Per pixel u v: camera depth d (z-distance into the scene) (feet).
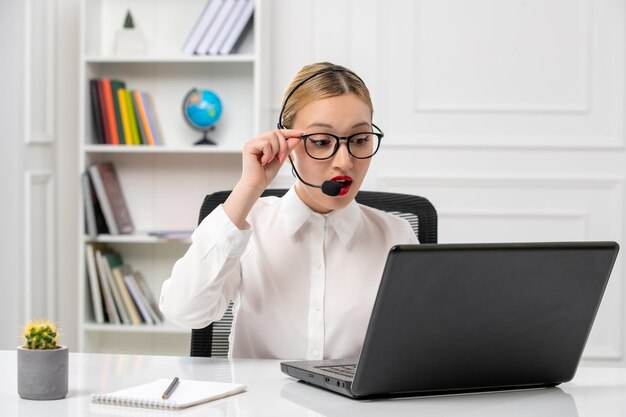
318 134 4.50
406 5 11.34
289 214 5.11
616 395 4.03
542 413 3.65
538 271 3.73
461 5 11.30
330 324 5.02
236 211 4.60
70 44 11.92
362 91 4.66
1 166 10.80
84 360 4.66
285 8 11.45
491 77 11.33
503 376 4.01
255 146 4.57
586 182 11.30
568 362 4.12
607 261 3.88
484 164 11.39
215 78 11.61
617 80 11.21
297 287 5.08
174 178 11.76
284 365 4.26
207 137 11.60
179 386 3.93
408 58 11.37
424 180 11.39
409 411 3.63
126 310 11.22
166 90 11.65
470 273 3.61
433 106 11.37
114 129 11.24
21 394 3.79
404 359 3.72
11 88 10.80
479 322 3.77
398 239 5.34
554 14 11.24
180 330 11.04
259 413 3.55
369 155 4.63
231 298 5.13
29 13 10.91
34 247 11.27
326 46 11.44
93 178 11.03
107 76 11.63
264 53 11.12
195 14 11.60
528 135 11.34
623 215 11.27
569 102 11.30
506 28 11.28
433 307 3.63
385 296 3.52
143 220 11.78
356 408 3.66
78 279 11.98
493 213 11.36
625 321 11.23
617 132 11.25
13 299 10.81
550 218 11.35
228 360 4.71
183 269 4.69
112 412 3.57
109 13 11.68
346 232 5.12
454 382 3.91
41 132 11.41
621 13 11.18
